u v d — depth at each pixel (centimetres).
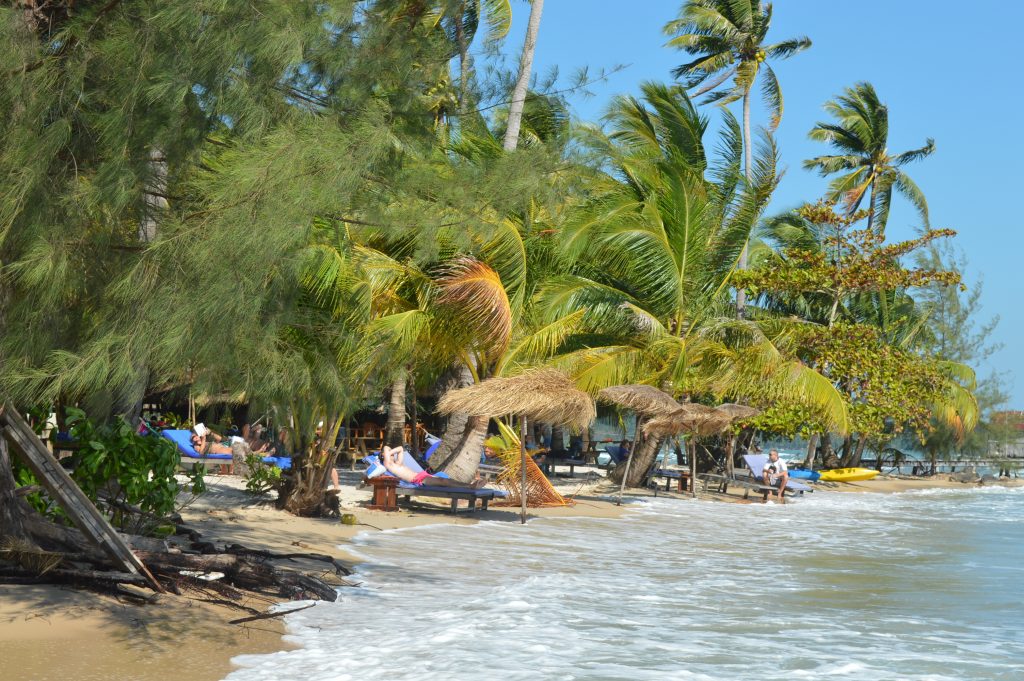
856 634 874
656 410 2194
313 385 856
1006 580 1253
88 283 675
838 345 3112
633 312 2411
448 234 903
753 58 3897
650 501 2400
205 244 627
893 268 3212
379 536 1378
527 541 1453
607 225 2370
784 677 699
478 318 1895
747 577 1211
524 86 987
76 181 642
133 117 650
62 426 1066
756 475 2778
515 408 1653
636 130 2700
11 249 632
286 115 747
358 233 1135
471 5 932
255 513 1479
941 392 3497
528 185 877
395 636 766
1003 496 3347
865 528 1980
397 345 1680
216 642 704
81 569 800
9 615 693
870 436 3816
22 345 628
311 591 888
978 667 755
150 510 1038
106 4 676
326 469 1536
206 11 644
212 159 721
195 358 654
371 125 751
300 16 712
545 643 768
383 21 835
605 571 1191
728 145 2719
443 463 2162
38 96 622
